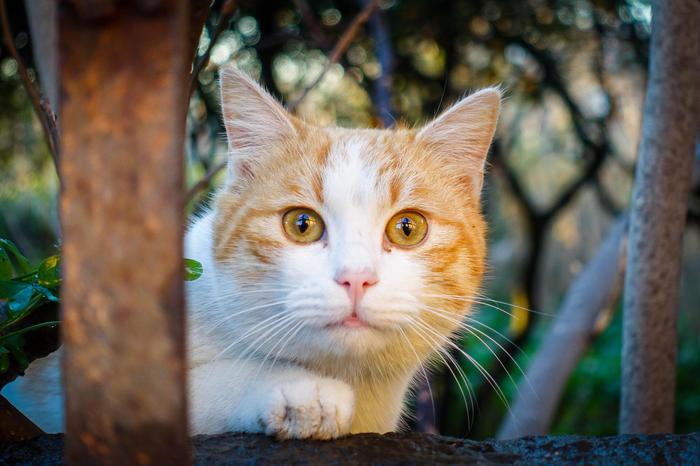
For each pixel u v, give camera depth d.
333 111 0.71
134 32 0.16
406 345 0.33
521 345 0.86
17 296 0.26
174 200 0.16
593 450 0.26
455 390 0.85
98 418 0.17
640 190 0.42
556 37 0.70
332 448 0.26
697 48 0.38
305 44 0.63
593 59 0.75
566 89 0.79
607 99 0.82
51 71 0.41
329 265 0.32
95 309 0.16
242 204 0.35
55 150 0.30
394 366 0.34
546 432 0.66
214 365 0.32
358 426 0.34
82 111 0.16
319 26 0.56
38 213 0.78
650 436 0.27
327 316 0.31
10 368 0.28
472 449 0.27
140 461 0.17
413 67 0.71
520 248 1.10
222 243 0.34
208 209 0.42
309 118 0.56
